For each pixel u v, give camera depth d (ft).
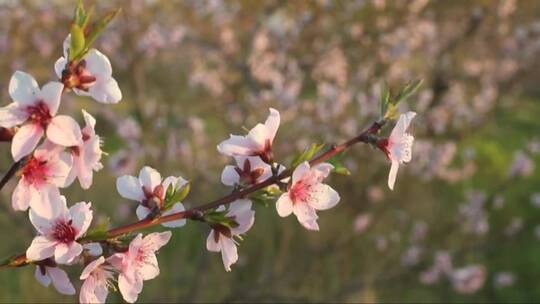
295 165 4.62
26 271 16.67
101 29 4.05
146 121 17.34
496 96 27.53
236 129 18.71
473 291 20.53
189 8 21.94
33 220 4.21
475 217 22.16
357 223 19.95
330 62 21.53
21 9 19.22
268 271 18.58
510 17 25.61
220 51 20.68
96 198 18.16
